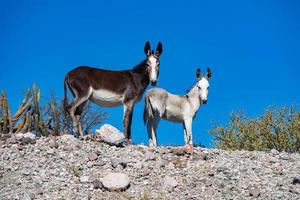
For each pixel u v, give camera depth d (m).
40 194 9.50
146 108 14.61
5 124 14.40
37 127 14.62
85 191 9.70
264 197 9.62
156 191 9.78
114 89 14.07
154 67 14.07
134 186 9.97
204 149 12.42
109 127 12.63
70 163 10.88
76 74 13.98
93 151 11.58
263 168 11.02
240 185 10.12
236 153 12.24
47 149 11.57
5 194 9.44
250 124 17.53
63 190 9.70
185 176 10.46
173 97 14.75
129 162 10.95
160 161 11.01
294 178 10.23
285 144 16.92
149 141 14.43
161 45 14.55
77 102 13.82
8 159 11.00
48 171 10.47
